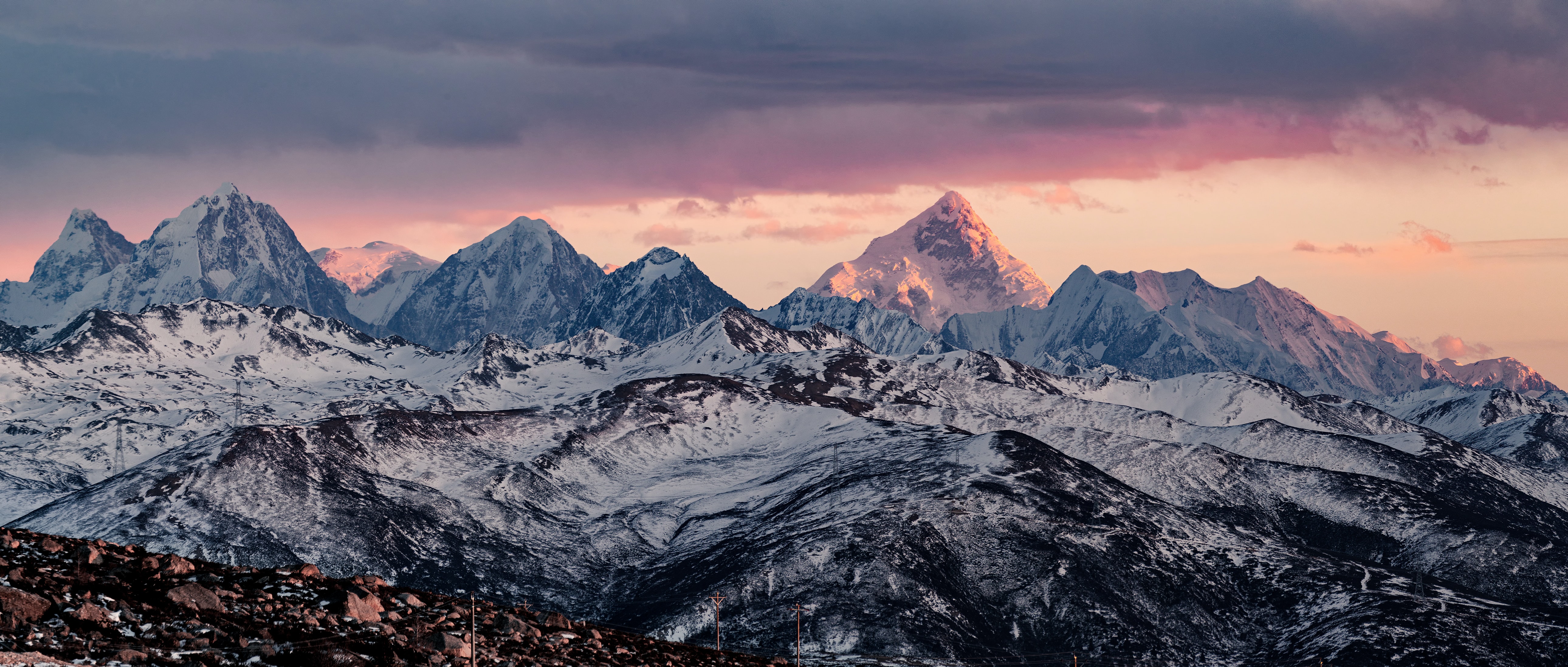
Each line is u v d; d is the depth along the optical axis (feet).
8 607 215.51
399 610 271.28
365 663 226.79
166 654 211.61
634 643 302.86
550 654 264.31
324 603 257.34
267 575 271.28
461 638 255.50
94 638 212.02
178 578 256.52
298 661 220.64
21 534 272.51
